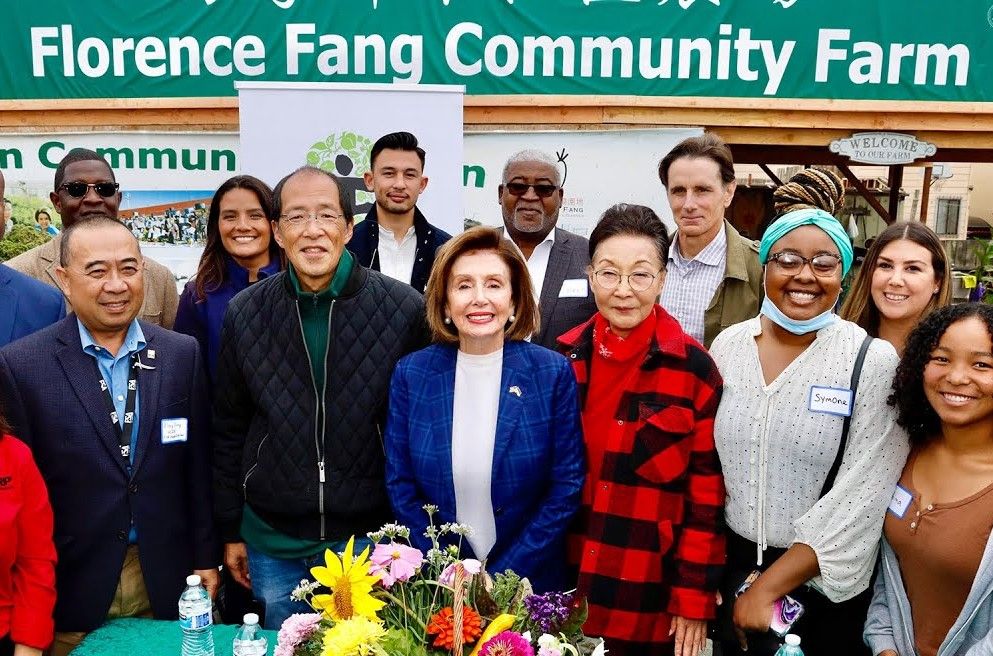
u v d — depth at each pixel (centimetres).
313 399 246
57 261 352
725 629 234
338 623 157
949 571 196
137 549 245
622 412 235
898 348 283
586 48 538
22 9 548
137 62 550
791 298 221
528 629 168
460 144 495
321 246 236
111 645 212
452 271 229
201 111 554
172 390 248
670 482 232
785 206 678
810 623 222
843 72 533
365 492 248
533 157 347
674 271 348
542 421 231
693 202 329
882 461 212
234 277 346
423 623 168
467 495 232
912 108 535
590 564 235
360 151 494
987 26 523
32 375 231
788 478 222
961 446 200
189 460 258
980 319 193
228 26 543
